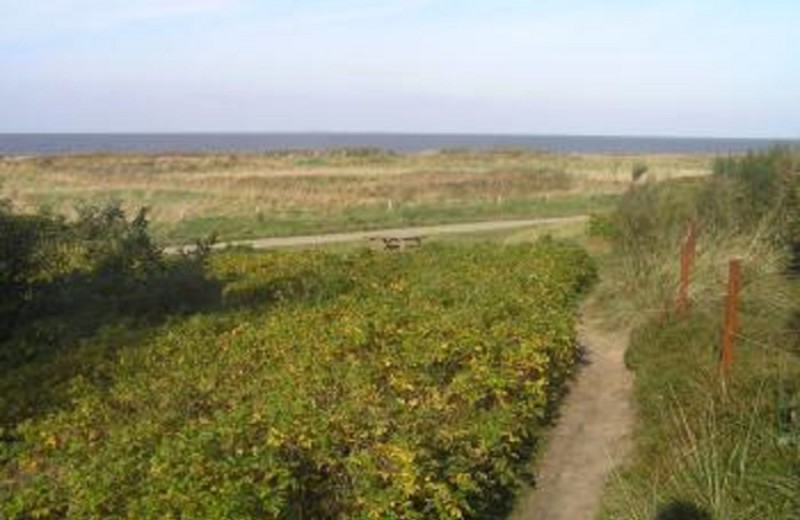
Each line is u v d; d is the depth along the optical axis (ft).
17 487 26.32
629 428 33.76
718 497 22.99
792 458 23.76
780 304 41.57
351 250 89.61
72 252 57.47
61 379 36.40
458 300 45.32
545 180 188.55
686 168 195.52
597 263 69.10
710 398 28.43
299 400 27.32
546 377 34.71
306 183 177.17
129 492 22.27
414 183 178.81
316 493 24.30
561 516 27.35
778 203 54.08
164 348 38.81
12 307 45.34
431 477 24.49
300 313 43.57
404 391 30.30
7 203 52.37
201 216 135.13
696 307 43.80
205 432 24.35
